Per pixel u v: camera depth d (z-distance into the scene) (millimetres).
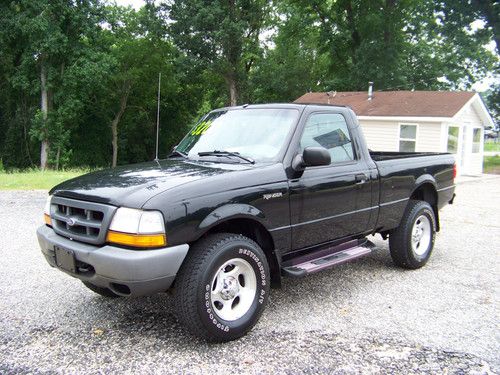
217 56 34594
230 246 3797
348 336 4012
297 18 37938
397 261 5938
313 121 4809
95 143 40188
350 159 5148
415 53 36875
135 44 36469
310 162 4176
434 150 20188
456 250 7121
